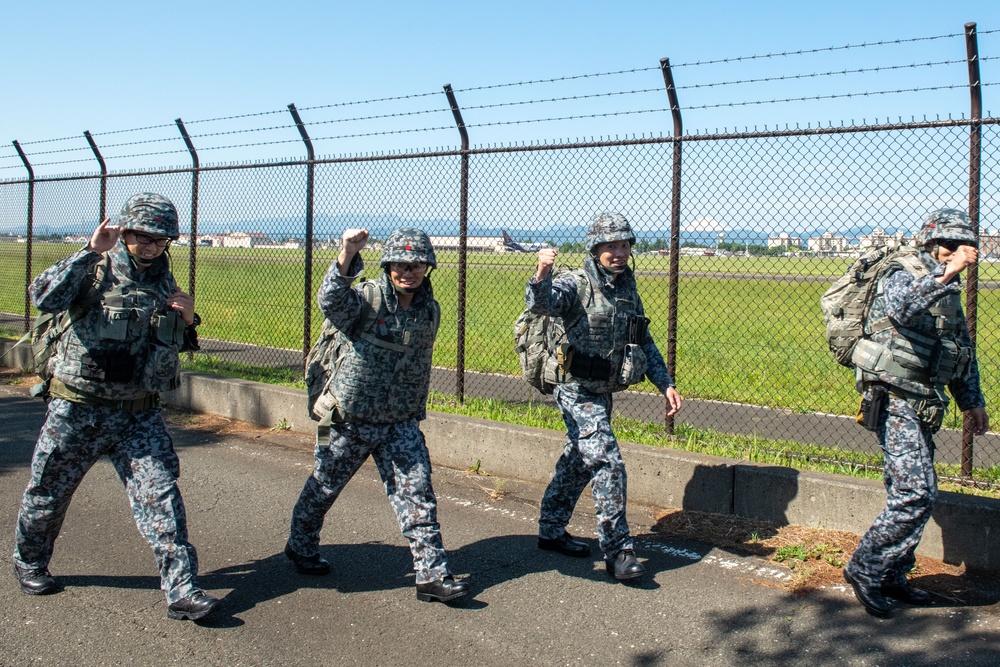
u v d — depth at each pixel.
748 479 5.25
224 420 8.09
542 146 6.61
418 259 3.88
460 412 7.17
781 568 4.57
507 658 3.59
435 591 4.06
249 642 3.70
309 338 8.32
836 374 9.57
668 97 5.98
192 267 9.37
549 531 4.81
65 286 3.61
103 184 10.25
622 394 8.82
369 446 4.14
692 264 6.14
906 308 3.71
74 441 3.87
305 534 4.36
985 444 6.69
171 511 3.86
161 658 3.55
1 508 5.41
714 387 9.02
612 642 3.74
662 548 4.89
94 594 4.16
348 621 3.92
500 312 11.98
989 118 4.94
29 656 3.55
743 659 3.60
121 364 3.79
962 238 3.71
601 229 4.35
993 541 4.47
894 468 3.89
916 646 3.70
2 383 9.88
